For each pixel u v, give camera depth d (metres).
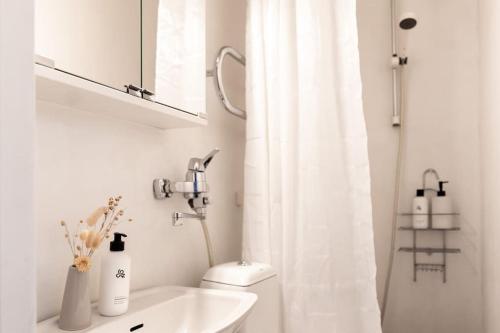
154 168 1.12
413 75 1.89
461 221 1.76
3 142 0.22
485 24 1.61
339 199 1.29
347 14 1.32
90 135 0.91
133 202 1.03
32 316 0.22
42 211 0.78
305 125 1.31
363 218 1.27
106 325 0.76
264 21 1.44
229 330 0.78
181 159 1.25
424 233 1.81
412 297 1.81
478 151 1.75
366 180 1.28
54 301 0.80
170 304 0.96
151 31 1.03
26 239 0.22
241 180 1.64
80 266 0.74
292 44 1.40
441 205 1.72
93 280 0.89
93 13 0.85
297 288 1.30
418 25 1.90
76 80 0.71
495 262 1.42
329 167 1.30
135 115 0.96
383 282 1.86
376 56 1.96
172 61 1.09
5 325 0.21
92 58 0.84
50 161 0.81
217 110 1.49
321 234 1.28
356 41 1.31
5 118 0.22
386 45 1.95
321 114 1.31
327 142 1.31
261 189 1.38
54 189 0.81
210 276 1.16
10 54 0.22
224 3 1.60
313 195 1.29
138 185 1.05
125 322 0.81
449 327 1.74
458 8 1.84
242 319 0.83
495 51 1.42
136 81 0.96
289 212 1.34
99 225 0.92
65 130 0.84
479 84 1.75
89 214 0.89
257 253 1.35
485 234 1.59
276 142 1.39
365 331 1.22
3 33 0.22
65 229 0.83
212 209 1.42
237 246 1.58
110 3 0.90
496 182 1.41
